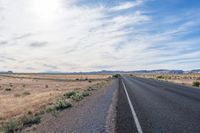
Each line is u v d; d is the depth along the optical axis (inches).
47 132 319.0
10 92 1606.8
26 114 571.5
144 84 1633.9
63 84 2529.5
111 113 442.0
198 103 586.9
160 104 568.7
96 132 295.9
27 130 349.1
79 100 748.0
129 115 415.2
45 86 2215.8
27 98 1059.9
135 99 689.6
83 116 422.9
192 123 342.3
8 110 707.4
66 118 414.6
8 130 360.2
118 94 872.3
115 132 291.7
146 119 376.8
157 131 294.5
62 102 591.5
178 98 713.0
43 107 663.8
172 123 343.3
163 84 1625.2
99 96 844.0
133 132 290.5
